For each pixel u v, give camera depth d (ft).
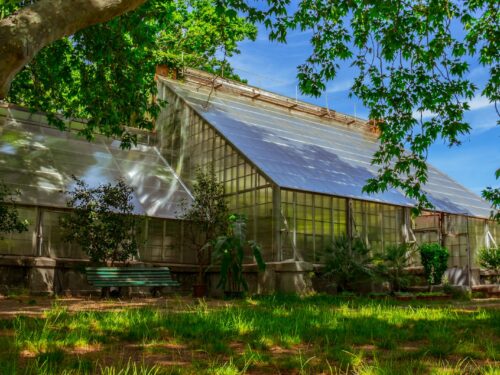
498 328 26.43
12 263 58.75
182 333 22.82
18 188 65.36
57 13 15.48
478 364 17.44
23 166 70.64
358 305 44.88
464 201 99.81
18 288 58.13
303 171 75.51
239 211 72.54
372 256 74.18
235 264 58.03
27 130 80.48
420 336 23.93
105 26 49.21
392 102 41.06
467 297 68.33
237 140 77.71
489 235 96.12
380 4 40.04
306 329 24.75
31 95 65.36
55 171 72.79
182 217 73.00
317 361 17.66
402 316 32.27
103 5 16.58
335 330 24.63
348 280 67.05
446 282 75.25
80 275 64.28
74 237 60.23
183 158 87.35
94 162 80.48
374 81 42.73
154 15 51.65
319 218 71.05
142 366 15.11
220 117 87.56
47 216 66.23
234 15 40.09
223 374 15.11
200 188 69.46
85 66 56.90
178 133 90.27
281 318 29.40
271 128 93.86
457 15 44.27
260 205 69.26
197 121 85.66
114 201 62.18
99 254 59.77
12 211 59.00
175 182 84.99
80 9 16.08
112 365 16.14
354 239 73.56
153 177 83.56
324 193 71.05
